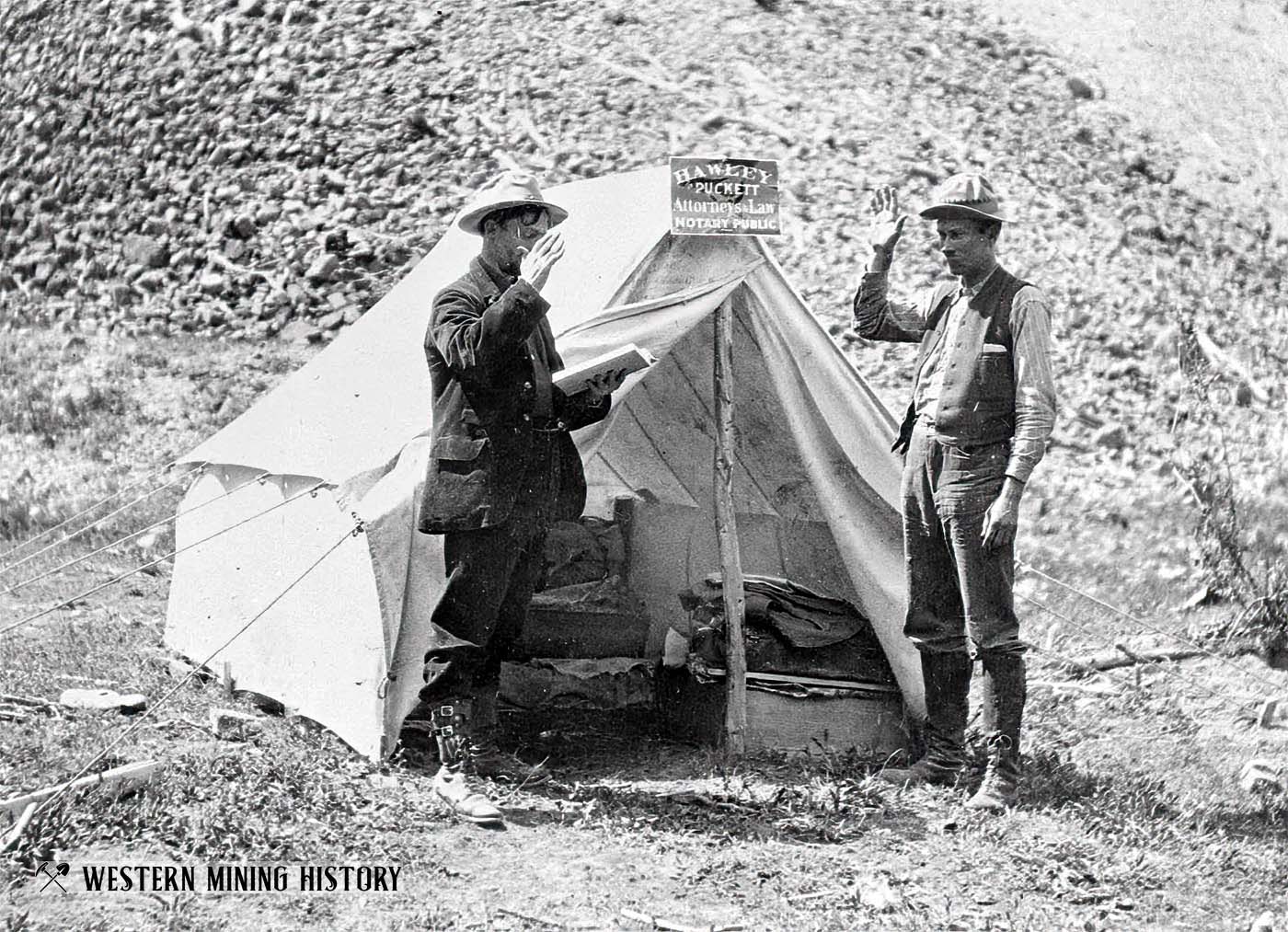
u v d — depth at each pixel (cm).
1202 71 1762
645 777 612
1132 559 1013
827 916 474
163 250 1438
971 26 1772
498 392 547
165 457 1122
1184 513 1087
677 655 661
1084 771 650
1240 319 1377
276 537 676
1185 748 714
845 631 659
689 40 1656
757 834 545
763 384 662
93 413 1202
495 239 568
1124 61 1755
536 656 670
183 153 1535
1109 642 873
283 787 550
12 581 881
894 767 627
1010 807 584
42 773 554
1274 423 1238
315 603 638
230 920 450
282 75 1603
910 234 1393
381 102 1563
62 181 1535
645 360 575
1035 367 570
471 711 578
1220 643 882
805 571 689
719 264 638
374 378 696
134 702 650
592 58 1620
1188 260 1447
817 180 1459
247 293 1384
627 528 697
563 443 577
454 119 1537
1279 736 745
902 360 1258
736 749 622
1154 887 520
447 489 549
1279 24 1873
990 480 578
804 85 1600
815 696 643
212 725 627
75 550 947
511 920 459
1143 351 1310
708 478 695
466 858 507
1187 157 1609
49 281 1433
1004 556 583
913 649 649
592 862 509
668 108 1541
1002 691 586
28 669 703
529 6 1706
